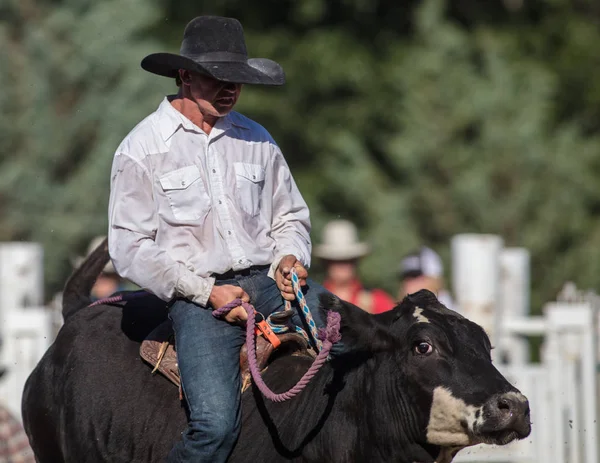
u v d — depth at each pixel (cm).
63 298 1608
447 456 1243
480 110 4703
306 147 5447
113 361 1402
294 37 5578
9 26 4650
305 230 1426
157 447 1335
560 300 2656
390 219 4544
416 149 4659
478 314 2567
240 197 1352
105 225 4375
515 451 2403
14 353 2348
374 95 5397
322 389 1308
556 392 2414
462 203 4538
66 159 4550
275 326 1352
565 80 5588
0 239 4272
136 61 4559
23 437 1894
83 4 4650
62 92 4566
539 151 4581
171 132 1341
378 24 5775
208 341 1302
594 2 5812
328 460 1277
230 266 1335
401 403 1238
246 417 1312
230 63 1329
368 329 1259
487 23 5788
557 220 4512
